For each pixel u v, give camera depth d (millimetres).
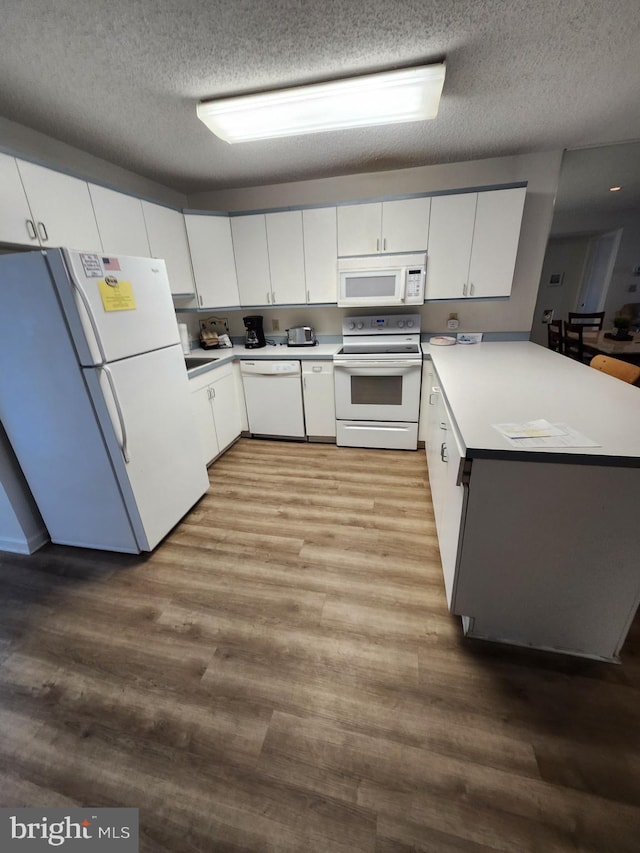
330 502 2406
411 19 1272
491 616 1364
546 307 5480
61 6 1145
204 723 1186
